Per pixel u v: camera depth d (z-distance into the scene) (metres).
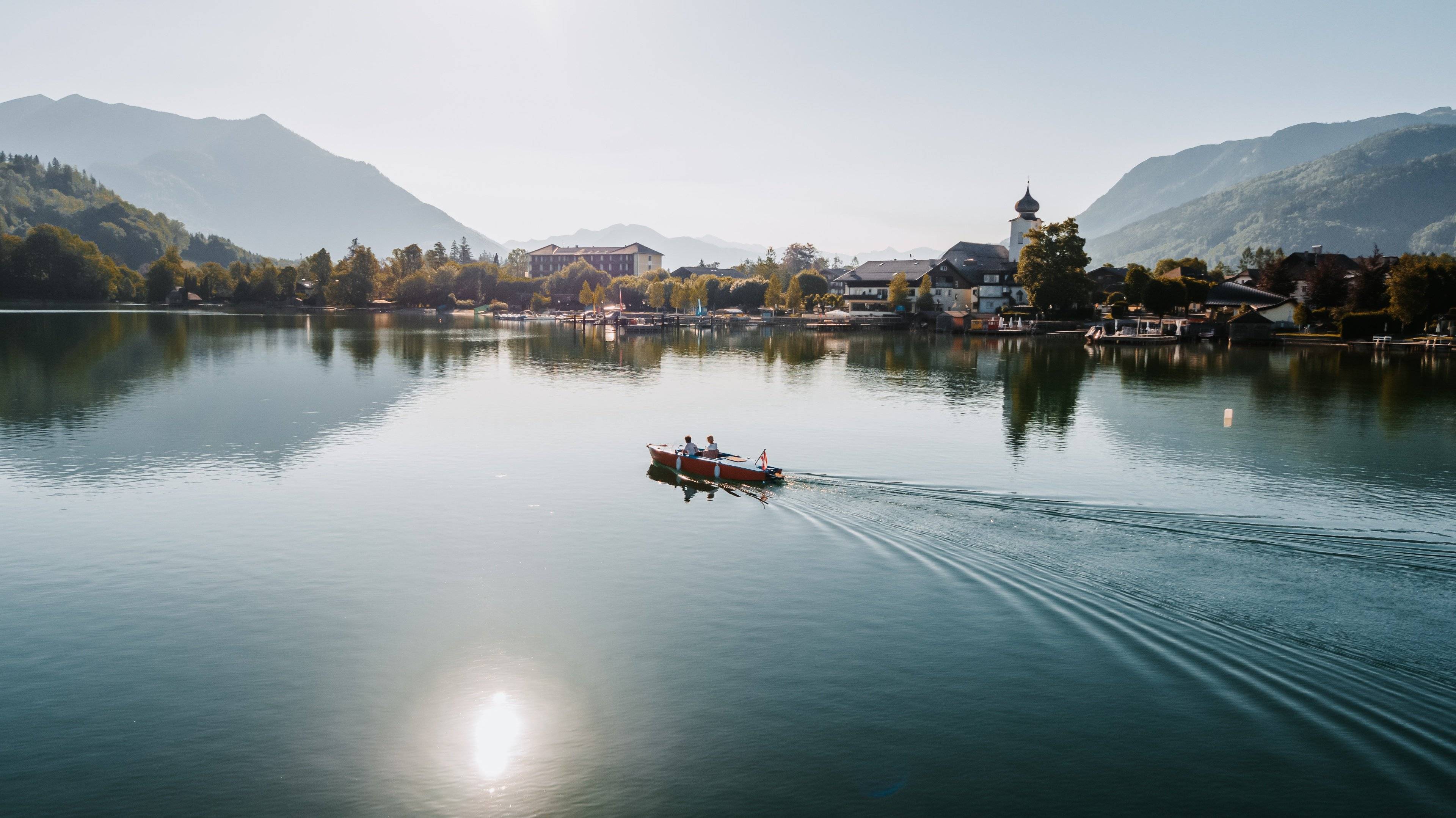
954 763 19.77
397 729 21.55
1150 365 117.25
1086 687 23.05
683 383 94.56
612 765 19.86
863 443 58.88
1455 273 144.12
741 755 20.16
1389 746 20.08
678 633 26.98
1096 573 31.67
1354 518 39.69
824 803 18.38
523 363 117.88
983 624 27.20
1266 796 18.41
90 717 22.03
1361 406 77.69
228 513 40.81
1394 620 26.94
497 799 18.64
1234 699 22.27
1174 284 173.75
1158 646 25.36
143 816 18.09
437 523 39.25
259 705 22.66
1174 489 45.44
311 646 26.22
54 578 32.03
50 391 81.94
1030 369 112.38
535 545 36.03
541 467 50.97
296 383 91.56
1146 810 18.05
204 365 108.06
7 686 23.62
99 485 46.28
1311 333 168.62
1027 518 39.38
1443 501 43.09
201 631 27.28
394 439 60.09
